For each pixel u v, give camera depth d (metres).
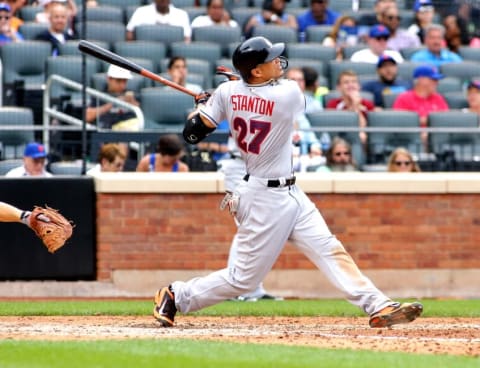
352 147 43.09
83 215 39.72
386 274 40.97
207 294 25.58
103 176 39.78
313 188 40.53
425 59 53.16
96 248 40.00
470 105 48.00
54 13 48.25
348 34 54.84
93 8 51.19
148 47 48.59
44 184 39.41
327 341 22.95
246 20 55.91
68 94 43.56
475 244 41.31
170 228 40.22
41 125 43.75
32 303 36.44
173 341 21.94
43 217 25.17
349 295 24.52
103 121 42.59
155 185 40.03
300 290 40.66
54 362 18.02
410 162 42.06
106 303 36.53
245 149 24.28
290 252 40.66
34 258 39.62
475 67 52.59
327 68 50.78
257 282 25.17
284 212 24.38
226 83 24.48
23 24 50.06
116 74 43.25
